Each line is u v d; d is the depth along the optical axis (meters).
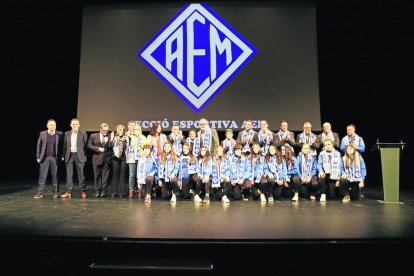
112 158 5.53
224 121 6.63
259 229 3.22
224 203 4.86
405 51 6.79
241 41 6.69
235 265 2.89
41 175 5.34
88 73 6.76
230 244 2.88
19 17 7.03
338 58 7.12
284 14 6.68
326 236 2.97
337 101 7.25
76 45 7.33
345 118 7.28
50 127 5.37
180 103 6.66
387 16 6.75
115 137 5.55
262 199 5.09
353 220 3.63
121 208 4.39
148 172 5.20
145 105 6.68
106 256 2.91
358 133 7.31
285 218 3.75
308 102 6.59
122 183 5.54
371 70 7.04
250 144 5.82
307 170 5.30
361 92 7.16
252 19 6.71
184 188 5.25
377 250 2.89
